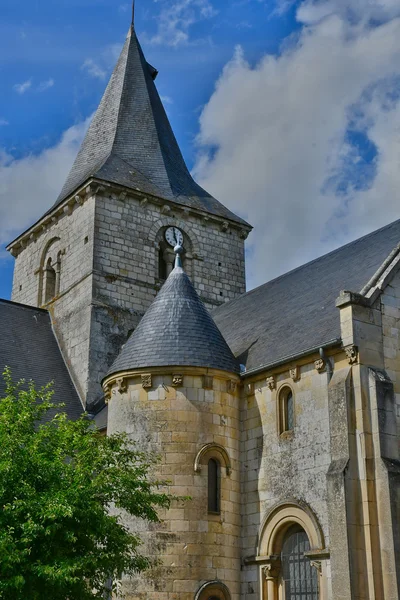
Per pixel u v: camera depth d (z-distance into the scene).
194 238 40.16
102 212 37.56
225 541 23.94
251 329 29.16
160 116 44.22
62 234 39.62
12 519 17.52
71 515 17.58
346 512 20.20
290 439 23.50
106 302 36.06
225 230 41.44
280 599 22.94
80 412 33.00
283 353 24.56
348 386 21.59
